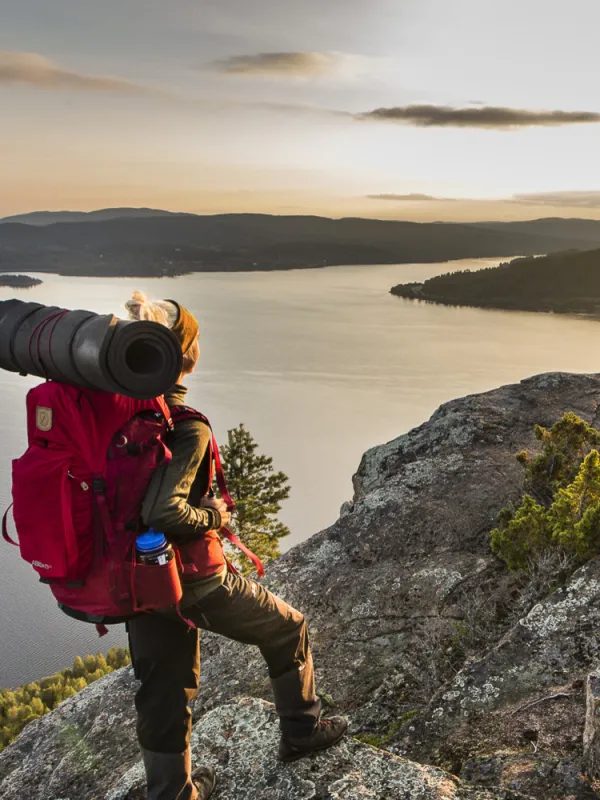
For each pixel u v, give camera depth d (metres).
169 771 2.63
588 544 5.00
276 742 3.10
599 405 9.48
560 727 3.41
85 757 5.18
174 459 2.29
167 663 2.56
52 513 2.14
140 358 2.11
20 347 2.23
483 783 3.12
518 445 8.49
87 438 2.15
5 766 5.41
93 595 2.25
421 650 5.22
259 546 33.44
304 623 2.93
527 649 4.14
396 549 6.77
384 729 4.50
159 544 2.24
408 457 8.89
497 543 5.70
